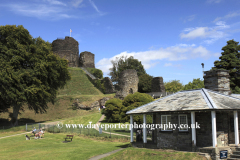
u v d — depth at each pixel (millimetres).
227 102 18016
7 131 39750
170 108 19172
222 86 23141
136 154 18938
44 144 28172
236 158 16203
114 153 20703
